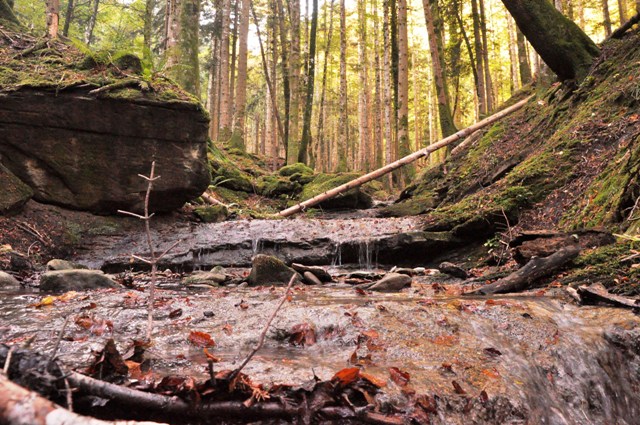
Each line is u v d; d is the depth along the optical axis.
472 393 2.30
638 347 3.44
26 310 3.68
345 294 5.04
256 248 8.90
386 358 2.70
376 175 13.10
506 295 4.86
